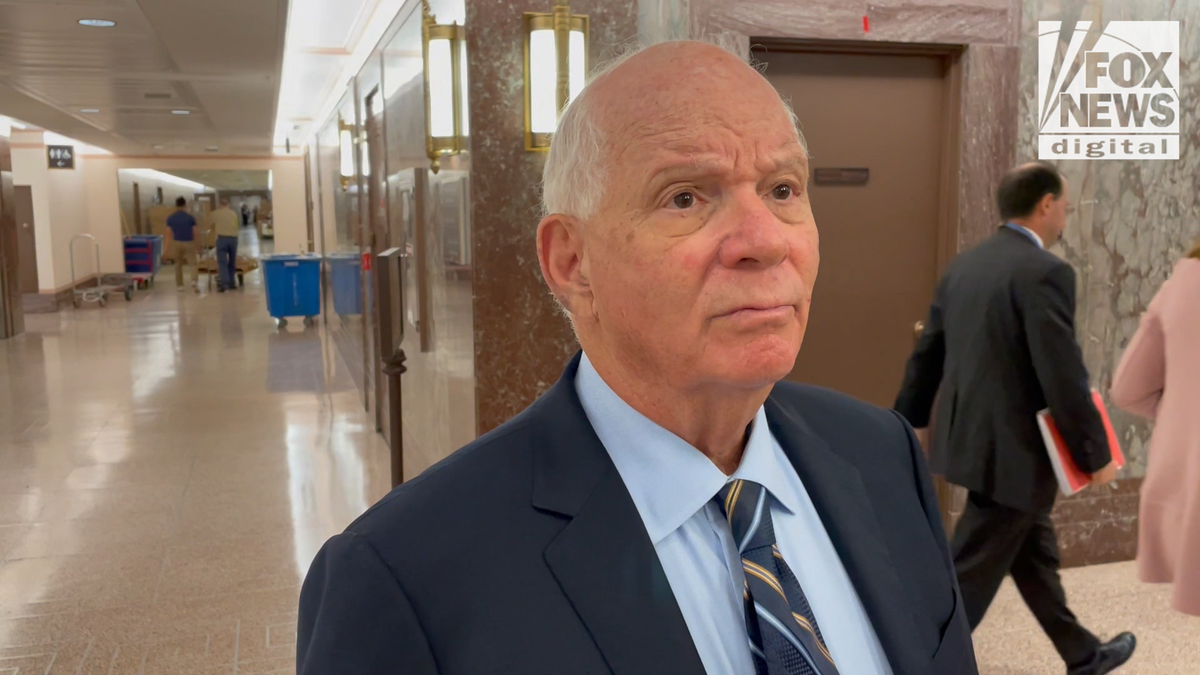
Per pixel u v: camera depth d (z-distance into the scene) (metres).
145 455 5.71
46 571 3.83
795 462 0.98
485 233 3.04
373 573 0.73
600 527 0.79
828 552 0.92
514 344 3.09
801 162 0.79
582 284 0.84
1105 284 3.69
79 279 16.80
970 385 2.59
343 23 6.92
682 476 0.83
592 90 0.79
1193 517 1.76
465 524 0.77
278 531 4.31
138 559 3.96
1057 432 2.45
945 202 3.54
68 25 5.80
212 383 8.21
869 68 3.44
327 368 8.97
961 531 2.69
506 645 0.72
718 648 0.79
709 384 0.78
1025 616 3.35
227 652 3.10
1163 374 1.92
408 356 5.17
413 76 4.29
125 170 18.86
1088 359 3.72
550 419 0.86
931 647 0.93
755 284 0.73
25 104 9.97
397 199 5.16
